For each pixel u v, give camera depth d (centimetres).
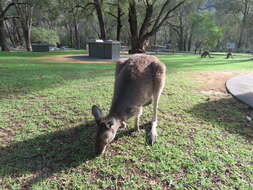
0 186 218
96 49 1521
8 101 457
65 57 1537
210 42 3806
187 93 550
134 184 222
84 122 365
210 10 4644
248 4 3900
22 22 2434
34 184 221
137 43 2141
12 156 266
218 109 433
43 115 390
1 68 879
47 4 2119
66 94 513
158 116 396
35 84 606
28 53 1848
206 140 308
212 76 798
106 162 258
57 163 255
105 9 2238
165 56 2033
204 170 244
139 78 287
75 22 3666
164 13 2989
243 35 4475
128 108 273
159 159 265
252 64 1272
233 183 222
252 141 306
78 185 221
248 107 444
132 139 312
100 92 533
